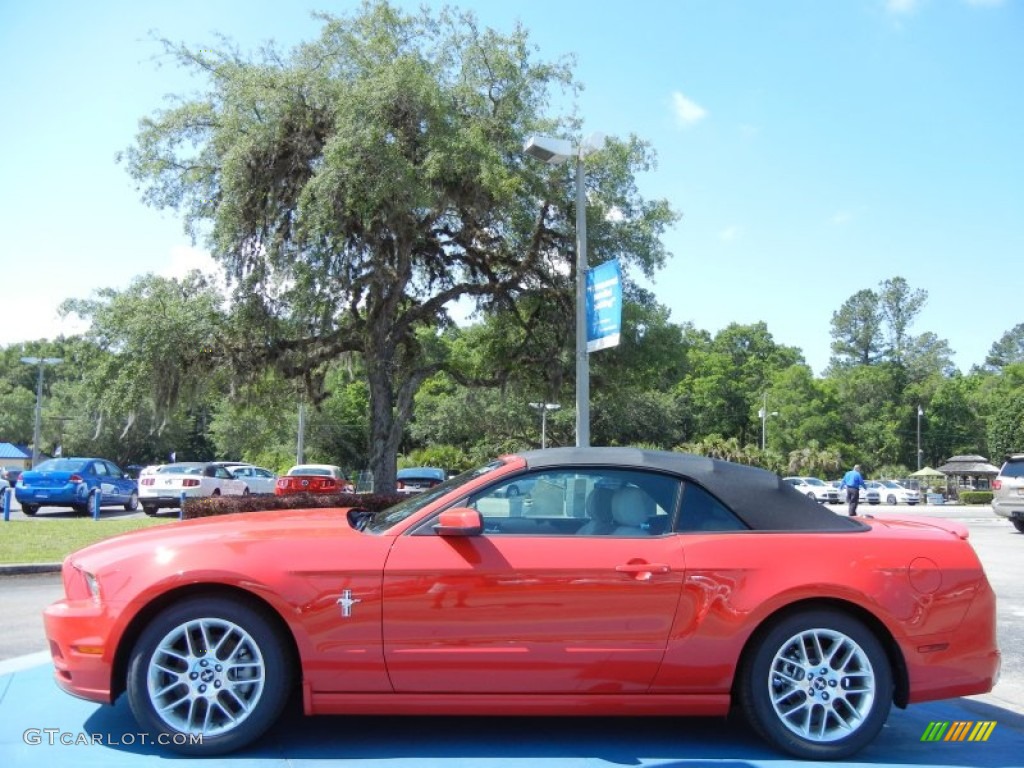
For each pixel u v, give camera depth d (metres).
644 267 19.42
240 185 15.95
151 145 17.27
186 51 17.34
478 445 63.28
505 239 19.38
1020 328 132.25
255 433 46.31
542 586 4.10
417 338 23.64
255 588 4.02
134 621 4.07
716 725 4.73
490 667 4.05
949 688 4.26
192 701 4.05
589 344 12.88
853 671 4.24
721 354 93.31
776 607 4.18
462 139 15.71
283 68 16.77
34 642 6.58
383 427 18.95
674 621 4.14
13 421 72.00
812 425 77.69
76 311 16.47
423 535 4.24
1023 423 67.94
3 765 3.88
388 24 16.98
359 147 14.93
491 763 4.02
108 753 4.06
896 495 46.16
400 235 16.77
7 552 11.67
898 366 95.31
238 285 16.48
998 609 8.92
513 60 17.64
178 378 16.98
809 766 4.11
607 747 4.30
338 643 4.02
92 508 22.05
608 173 18.59
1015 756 4.36
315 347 18.83
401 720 4.68
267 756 4.06
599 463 4.56
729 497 4.46
